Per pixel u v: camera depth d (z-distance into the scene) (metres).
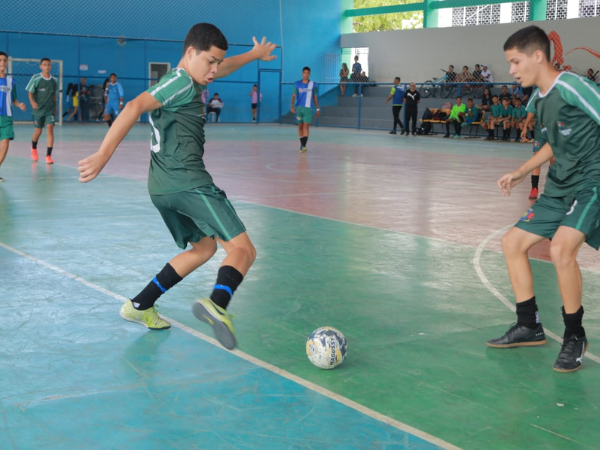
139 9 33.38
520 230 4.11
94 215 8.26
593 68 26.98
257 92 35.78
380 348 4.11
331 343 3.71
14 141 20.00
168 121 3.78
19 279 5.39
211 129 29.59
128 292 5.12
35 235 7.03
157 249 6.52
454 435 3.04
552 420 3.21
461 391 3.52
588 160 3.82
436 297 5.17
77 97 31.31
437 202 10.07
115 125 3.41
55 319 4.49
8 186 10.58
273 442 2.93
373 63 36.03
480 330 4.47
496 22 32.41
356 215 8.75
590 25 26.98
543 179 13.65
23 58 30.81
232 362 3.83
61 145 18.94
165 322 4.38
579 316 3.86
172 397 3.37
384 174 13.74
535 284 5.62
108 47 32.72
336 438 2.98
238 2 35.62
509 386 3.60
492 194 11.08
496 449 2.92
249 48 36.12
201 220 3.79
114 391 3.42
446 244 7.06
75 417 3.14
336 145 21.72
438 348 4.13
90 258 6.12
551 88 3.75
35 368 3.69
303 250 6.64
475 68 30.64
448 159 17.53
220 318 3.18
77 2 31.84
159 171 3.85
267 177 12.83
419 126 30.53
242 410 3.24
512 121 25.67
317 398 3.38
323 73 38.16
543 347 4.20
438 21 34.44
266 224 7.98
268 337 4.25
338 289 5.32
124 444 2.90
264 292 5.20
